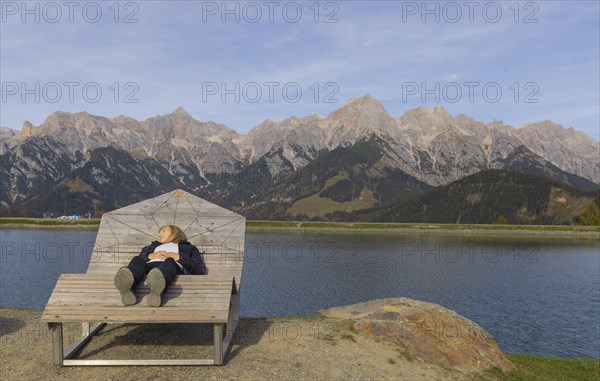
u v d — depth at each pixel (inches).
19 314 470.9
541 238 4987.7
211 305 312.7
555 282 2224.4
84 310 302.7
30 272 2121.1
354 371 328.2
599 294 1914.4
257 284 1926.7
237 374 306.3
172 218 450.0
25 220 5285.4
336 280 2101.4
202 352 345.1
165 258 359.9
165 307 307.4
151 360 314.3
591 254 3513.8
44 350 346.9
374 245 3969.0
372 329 410.9
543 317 1489.9
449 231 5654.5
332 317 486.9
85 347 352.5
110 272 398.0
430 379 339.6
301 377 310.0
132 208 454.6
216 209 462.9
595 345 1163.3
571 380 458.6
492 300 1781.5
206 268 392.5
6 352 343.6
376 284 2058.3
